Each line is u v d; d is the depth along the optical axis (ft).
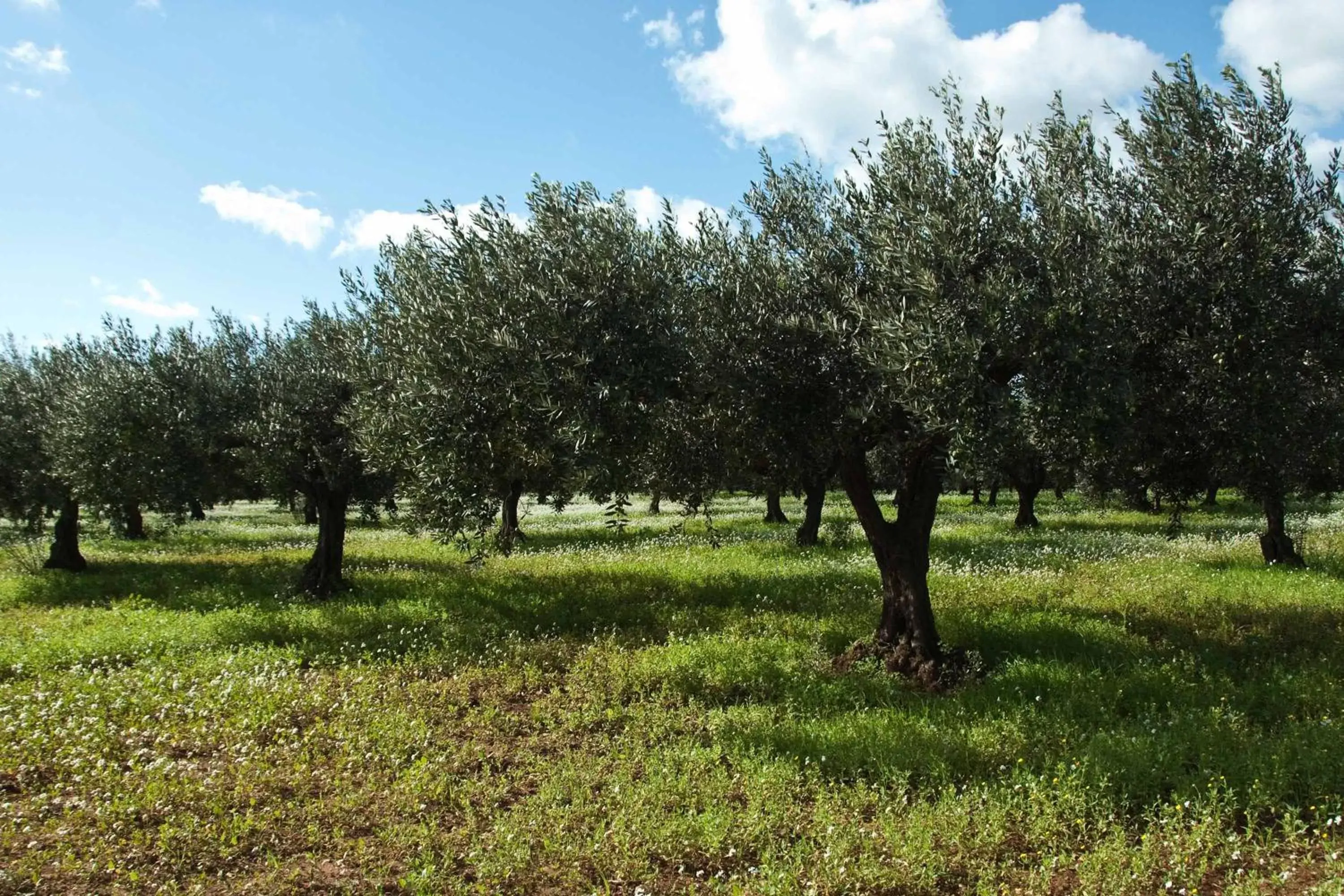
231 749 26.91
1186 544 71.20
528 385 28.14
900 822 20.84
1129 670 32.89
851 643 39.40
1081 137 31.91
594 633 42.52
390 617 46.21
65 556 71.20
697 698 32.27
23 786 24.44
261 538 105.40
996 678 32.55
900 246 28.91
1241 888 17.39
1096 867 18.19
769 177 34.73
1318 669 31.94
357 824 22.06
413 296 34.83
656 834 20.56
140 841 20.76
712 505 145.89
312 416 53.31
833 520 109.91
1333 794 21.30
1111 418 27.09
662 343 29.99
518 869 19.38
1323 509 103.60
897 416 31.73
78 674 34.96
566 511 139.64
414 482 35.68
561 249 30.76
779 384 31.76
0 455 67.51
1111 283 29.01
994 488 107.34
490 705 32.12
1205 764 23.17
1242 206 28.50
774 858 19.35
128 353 54.44
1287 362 29.25
